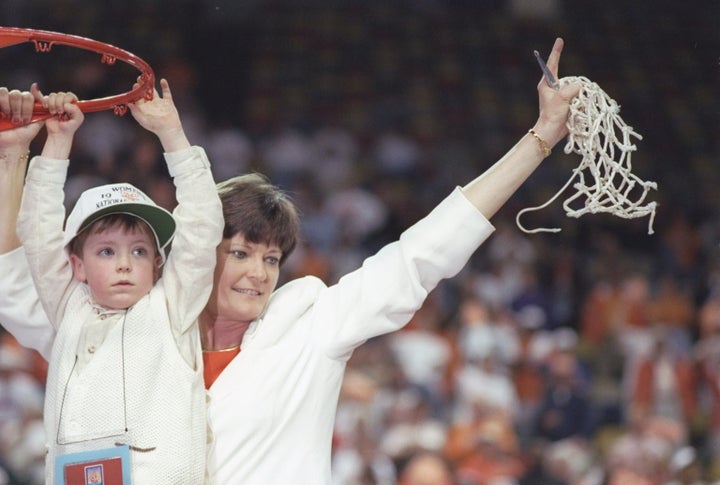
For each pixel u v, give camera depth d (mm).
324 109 26641
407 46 29172
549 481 13258
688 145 27672
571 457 13391
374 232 21594
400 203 22781
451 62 29016
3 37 4910
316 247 20188
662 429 14289
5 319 5527
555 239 22016
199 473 5000
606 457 13375
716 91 29453
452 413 14383
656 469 12734
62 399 5004
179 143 5250
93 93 25328
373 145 25422
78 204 5301
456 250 5398
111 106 5273
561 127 5527
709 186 25828
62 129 5230
